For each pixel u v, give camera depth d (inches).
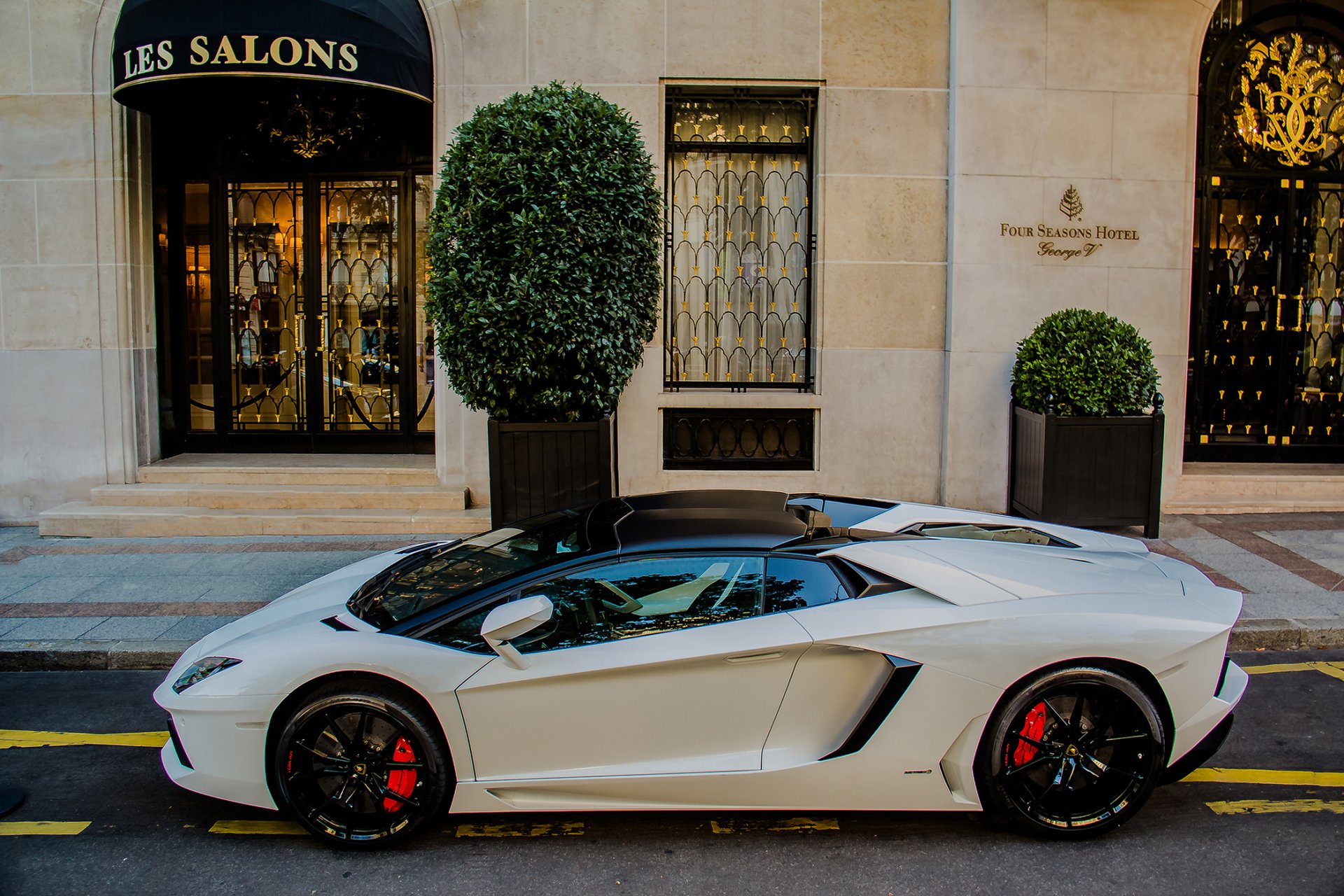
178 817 162.2
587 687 147.4
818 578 155.3
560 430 296.7
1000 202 349.4
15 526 362.6
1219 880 139.3
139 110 362.6
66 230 357.4
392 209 402.9
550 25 347.9
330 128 399.5
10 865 146.7
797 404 359.3
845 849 149.2
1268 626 242.4
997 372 353.4
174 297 398.0
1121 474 315.3
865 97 351.6
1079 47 346.9
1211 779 171.9
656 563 155.9
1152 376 317.7
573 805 149.0
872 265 355.9
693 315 372.8
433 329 404.2
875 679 147.1
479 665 148.3
